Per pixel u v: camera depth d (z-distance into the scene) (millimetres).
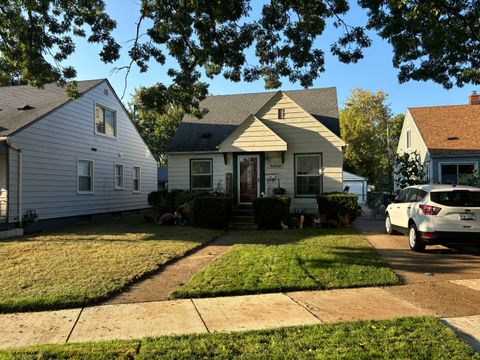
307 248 9656
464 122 24328
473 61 9781
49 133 15945
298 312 5316
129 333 4625
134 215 22656
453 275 7449
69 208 17188
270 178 16734
